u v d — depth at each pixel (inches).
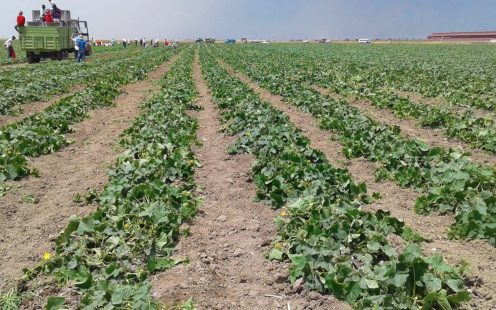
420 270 182.5
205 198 296.2
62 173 341.4
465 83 804.0
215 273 208.7
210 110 601.6
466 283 198.2
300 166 312.3
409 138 429.1
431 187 302.7
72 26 1491.1
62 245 221.5
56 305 177.3
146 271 203.6
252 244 235.8
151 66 1224.2
